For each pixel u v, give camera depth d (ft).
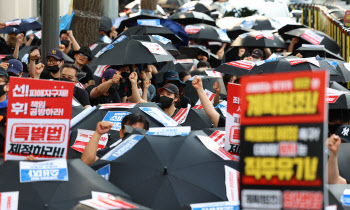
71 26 66.18
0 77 31.22
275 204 15.11
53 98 24.64
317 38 79.36
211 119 35.35
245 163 15.35
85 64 50.78
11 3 116.16
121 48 49.42
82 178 22.91
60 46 55.72
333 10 115.34
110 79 43.60
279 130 15.08
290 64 46.80
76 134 32.76
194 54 77.30
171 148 25.08
